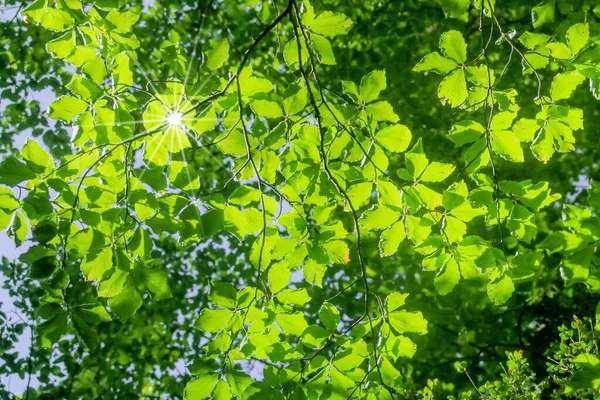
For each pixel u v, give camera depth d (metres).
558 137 3.20
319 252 3.29
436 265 3.28
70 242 3.17
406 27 6.32
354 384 3.30
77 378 6.68
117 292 3.20
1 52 6.66
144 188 3.23
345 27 3.20
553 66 5.82
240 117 3.22
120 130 3.27
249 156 3.25
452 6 3.32
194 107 3.24
